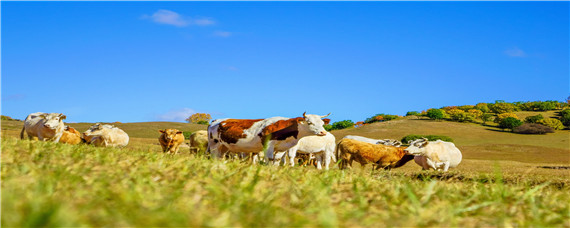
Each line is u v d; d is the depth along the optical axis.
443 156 22.05
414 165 29.00
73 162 6.90
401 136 79.81
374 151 19.66
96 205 4.48
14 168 5.94
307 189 6.37
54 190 4.92
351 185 7.35
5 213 3.63
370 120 124.81
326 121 15.50
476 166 27.86
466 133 84.19
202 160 8.83
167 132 21.06
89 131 22.55
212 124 16.77
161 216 4.06
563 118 99.75
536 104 125.44
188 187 5.93
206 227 3.95
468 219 5.32
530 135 84.06
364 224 4.55
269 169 8.57
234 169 7.73
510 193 7.10
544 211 5.97
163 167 7.29
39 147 8.28
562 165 31.75
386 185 7.86
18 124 69.00
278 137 15.01
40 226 3.41
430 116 101.50
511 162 35.34
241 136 15.48
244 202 5.14
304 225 4.28
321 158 21.69
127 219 3.91
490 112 124.00
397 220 4.79
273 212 4.78
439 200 6.38
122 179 6.00
